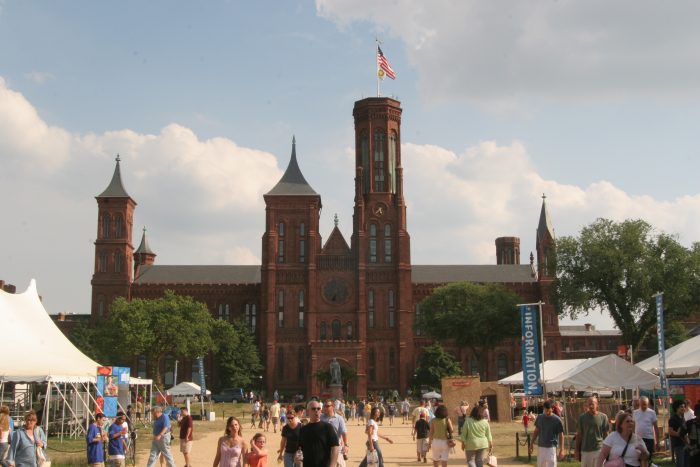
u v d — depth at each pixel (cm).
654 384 4003
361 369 11969
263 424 7131
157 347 10612
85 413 5297
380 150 13488
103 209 13675
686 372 3988
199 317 10969
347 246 12912
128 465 3472
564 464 3169
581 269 9150
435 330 11850
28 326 4712
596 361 4103
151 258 16150
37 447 2277
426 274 14675
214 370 13075
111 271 13500
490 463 2445
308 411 1700
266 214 12962
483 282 14450
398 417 9181
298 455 2125
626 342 9125
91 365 4809
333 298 12738
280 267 12825
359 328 12512
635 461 1773
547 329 13775
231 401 11931
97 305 13400
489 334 11581
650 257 8775
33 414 2248
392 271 12925
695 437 2212
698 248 9025
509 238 18538
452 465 3400
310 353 12200
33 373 4225
